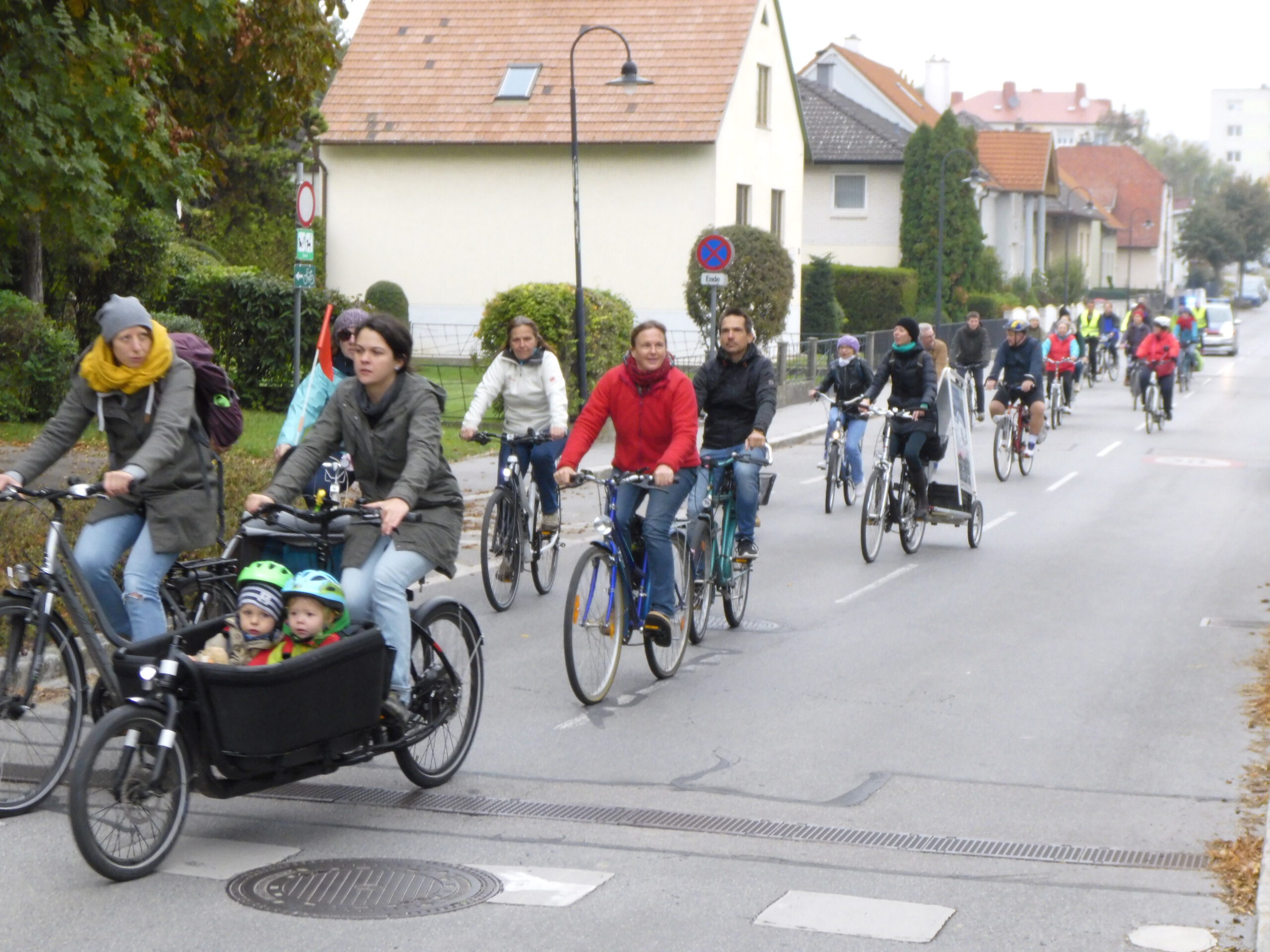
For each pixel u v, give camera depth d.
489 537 11.23
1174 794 7.02
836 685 9.16
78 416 6.81
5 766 6.41
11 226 14.75
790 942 5.21
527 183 40.97
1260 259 136.50
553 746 7.76
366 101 41.78
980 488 20.00
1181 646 10.33
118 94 14.13
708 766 7.44
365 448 6.71
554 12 42.47
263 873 5.82
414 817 6.59
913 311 53.44
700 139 39.09
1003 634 10.73
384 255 42.03
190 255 30.80
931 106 80.62
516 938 5.22
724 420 10.70
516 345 11.73
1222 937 5.28
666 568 8.94
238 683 5.82
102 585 6.72
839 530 16.11
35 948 5.06
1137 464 23.08
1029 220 73.75
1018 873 5.96
